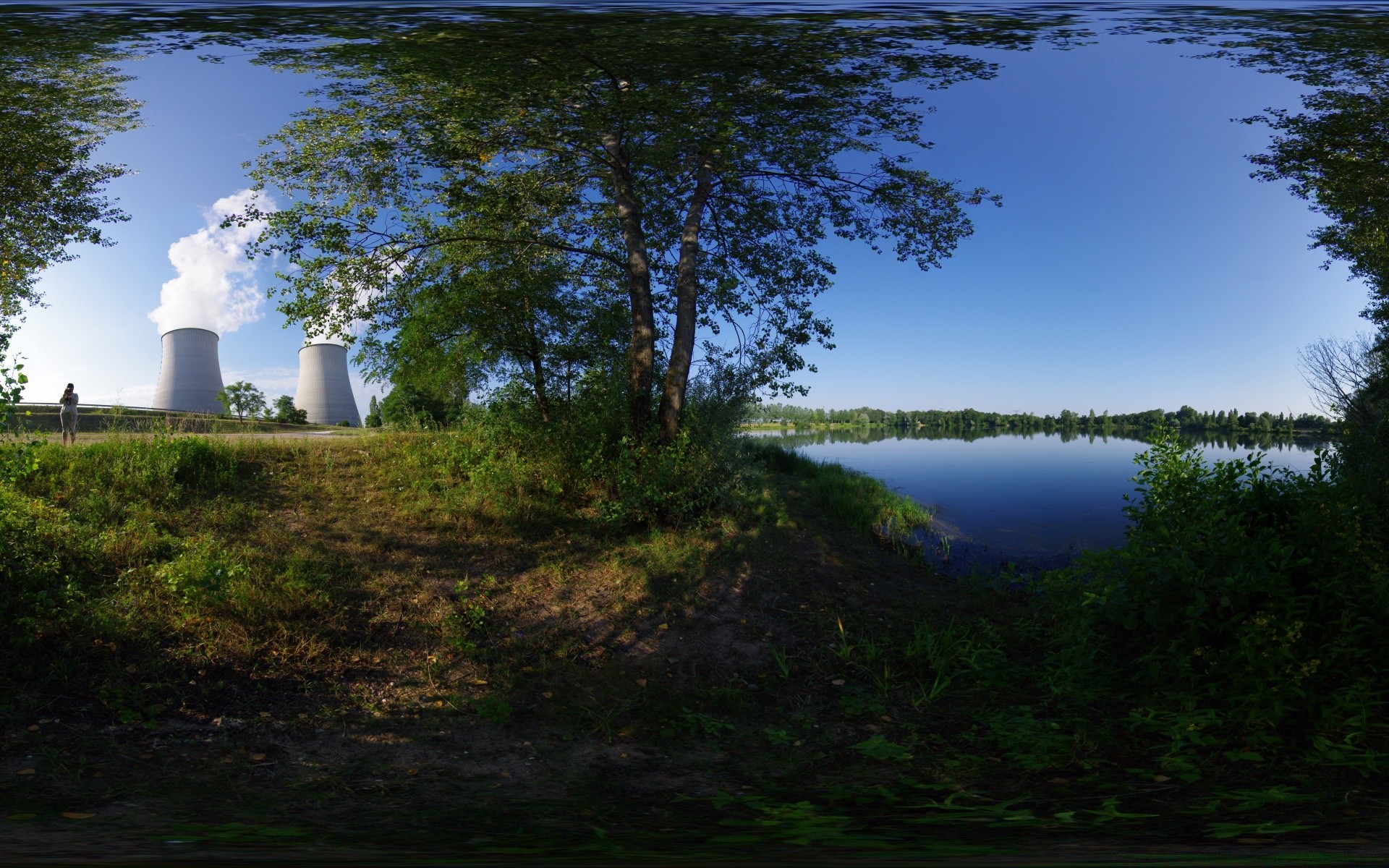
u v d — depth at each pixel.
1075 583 6.14
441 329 10.40
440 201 9.66
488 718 5.03
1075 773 3.98
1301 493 5.81
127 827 3.09
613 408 10.16
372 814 3.47
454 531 8.25
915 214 11.00
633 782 4.15
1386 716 4.14
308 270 9.02
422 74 7.79
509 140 9.23
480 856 2.53
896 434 51.75
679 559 7.88
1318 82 7.34
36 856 2.50
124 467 8.41
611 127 9.11
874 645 6.41
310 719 4.82
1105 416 76.25
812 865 2.30
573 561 7.84
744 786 4.06
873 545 10.00
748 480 10.40
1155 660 5.14
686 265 10.22
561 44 7.16
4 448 6.41
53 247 11.02
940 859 2.38
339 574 6.93
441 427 12.03
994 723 4.79
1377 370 15.30
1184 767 3.80
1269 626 4.62
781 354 10.49
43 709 4.50
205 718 4.66
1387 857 2.24
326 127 8.73
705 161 10.08
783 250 11.60
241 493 8.56
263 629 5.75
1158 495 6.14
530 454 10.00
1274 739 3.99
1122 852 2.43
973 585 8.34
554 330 10.95
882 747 4.52
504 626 6.45
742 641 6.56
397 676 5.53
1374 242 11.59
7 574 5.70
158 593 5.93
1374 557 5.13
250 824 3.25
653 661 6.10
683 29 7.00
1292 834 2.66
